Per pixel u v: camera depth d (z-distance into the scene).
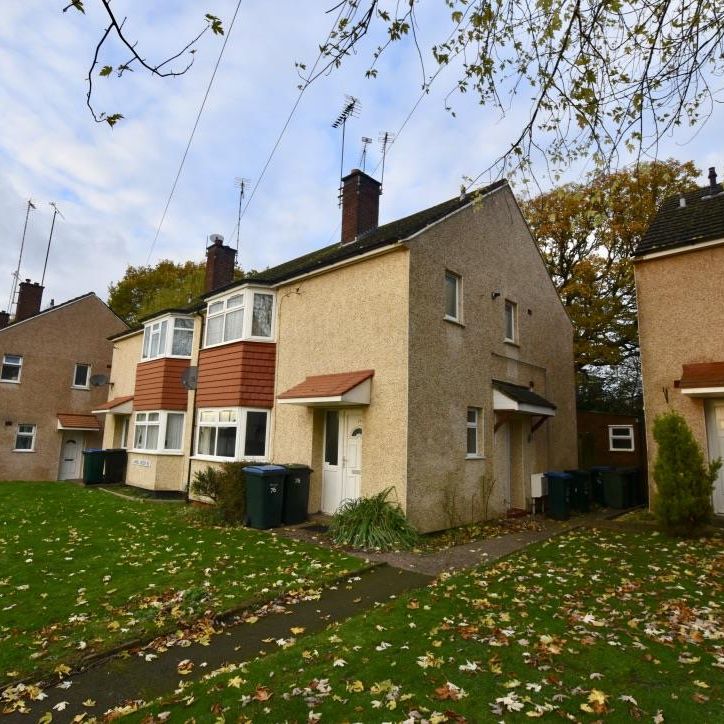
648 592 5.95
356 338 10.80
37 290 27.06
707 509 8.91
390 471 9.57
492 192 13.26
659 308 11.30
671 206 13.28
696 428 10.50
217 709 3.48
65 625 4.98
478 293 12.16
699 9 4.27
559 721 3.33
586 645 4.46
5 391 23.62
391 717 3.37
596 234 19.17
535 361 14.41
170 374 16.14
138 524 10.34
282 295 13.08
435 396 10.27
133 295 37.03
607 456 19.09
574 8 4.27
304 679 3.88
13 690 3.79
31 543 8.52
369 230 15.56
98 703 3.68
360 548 8.31
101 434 26.28
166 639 4.74
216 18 3.20
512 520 11.60
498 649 4.39
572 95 4.65
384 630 4.82
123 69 3.14
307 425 11.58
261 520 9.90
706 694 3.63
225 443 12.91
